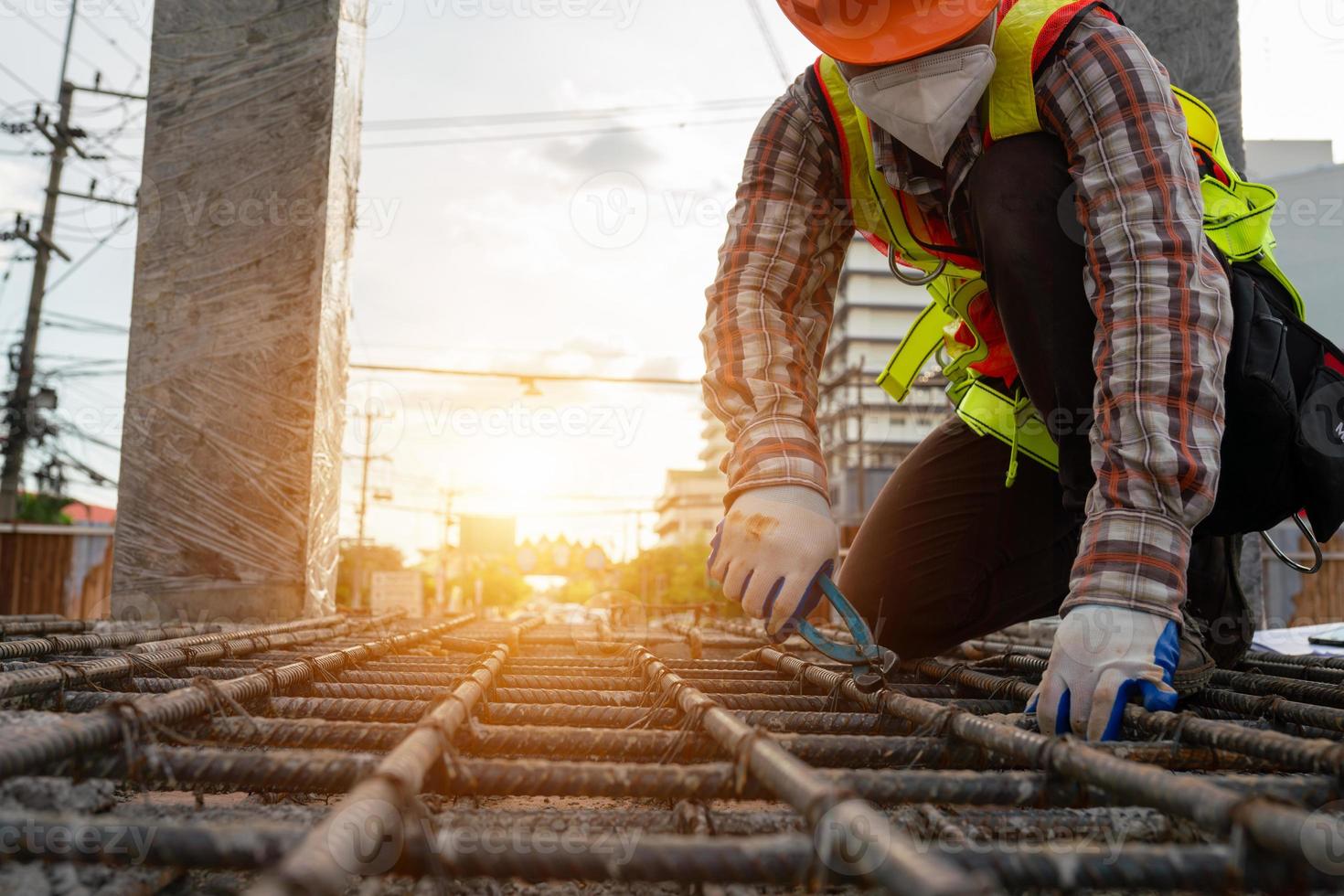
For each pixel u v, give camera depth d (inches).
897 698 45.8
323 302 140.6
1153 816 30.3
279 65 143.3
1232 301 58.1
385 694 52.4
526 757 36.1
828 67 63.7
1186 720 38.1
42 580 572.7
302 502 136.6
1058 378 55.7
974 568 76.5
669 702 45.5
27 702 44.9
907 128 54.7
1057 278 55.0
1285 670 77.6
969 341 80.7
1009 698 59.7
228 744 37.6
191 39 144.4
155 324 140.3
